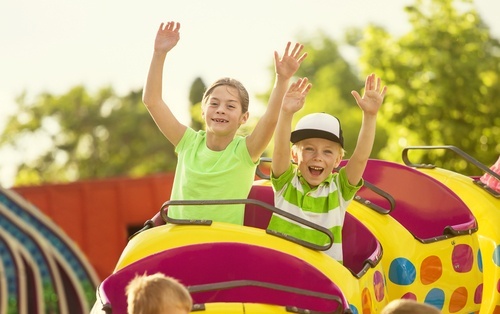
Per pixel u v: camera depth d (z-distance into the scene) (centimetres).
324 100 5544
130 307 492
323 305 643
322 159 719
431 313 485
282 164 715
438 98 2800
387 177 909
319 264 655
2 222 1898
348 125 5256
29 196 1920
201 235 651
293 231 717
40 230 1916
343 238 781
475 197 909
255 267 654
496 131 2841
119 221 1964
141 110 6856
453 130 2786
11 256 1886
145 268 648
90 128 6956
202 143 739
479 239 902
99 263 1944
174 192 739
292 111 700
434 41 2855
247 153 717
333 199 725
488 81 2870
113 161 6788
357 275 681
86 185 1973
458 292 812
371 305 701
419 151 2783
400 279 777
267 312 600
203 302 660
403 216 899
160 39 752
